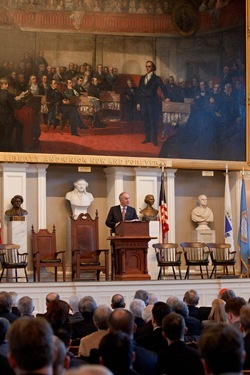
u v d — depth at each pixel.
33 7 22.98
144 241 19.03
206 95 24.44
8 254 21.44
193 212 24.53
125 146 23.59
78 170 23.44
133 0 23.97
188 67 24.39
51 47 23.09
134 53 23.91
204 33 24.53
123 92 23.70
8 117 22.48
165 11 24.22
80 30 23.39
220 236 24.98
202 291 19.30
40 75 22.91
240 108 24.69
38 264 20.59
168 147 24.00
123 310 7.61
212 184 25.05
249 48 24.69
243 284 19.70
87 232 22.22
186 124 24.23
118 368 5.60
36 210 22.91
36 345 4.38
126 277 18.84
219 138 24.48
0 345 7.80
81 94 23.25
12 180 22.55
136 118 23.77
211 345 4.64
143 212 23.17
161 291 18.91
